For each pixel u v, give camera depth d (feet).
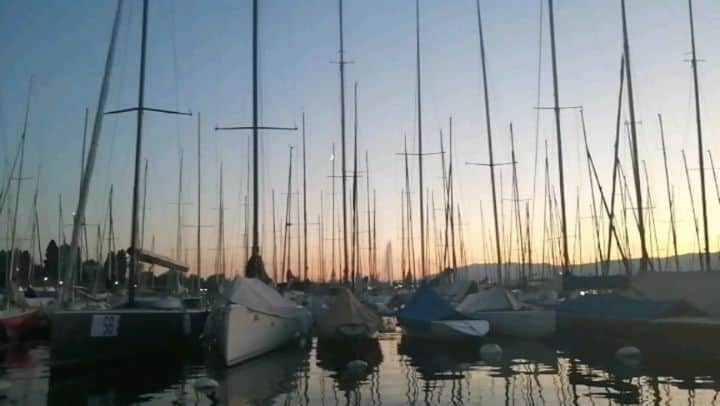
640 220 113.91
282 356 82.89
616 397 53.78
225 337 71.26
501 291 109.29
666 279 93.61
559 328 102.17
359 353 87.51
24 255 166.61
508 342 99.09
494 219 141.69
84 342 69.62
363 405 51.60
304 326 96.22
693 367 70.18
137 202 84.23
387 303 166.50
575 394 55.42
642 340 85.56
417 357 83.05
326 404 52.01
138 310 76.89
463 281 150.10
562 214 125.90
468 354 85.97
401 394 56.29
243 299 76.54
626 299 95.04
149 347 77.10
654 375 64.90
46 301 126.62
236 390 58.39
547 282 149.79
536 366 73.05
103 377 65.72
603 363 74.49
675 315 85.15
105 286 157.99
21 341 105.81
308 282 148.15
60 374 67.21
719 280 85.76
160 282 151.84
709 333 74.38
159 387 59.98
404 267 193.36
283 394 56.49
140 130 84.43
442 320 96.53
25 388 59.67
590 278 105.91
